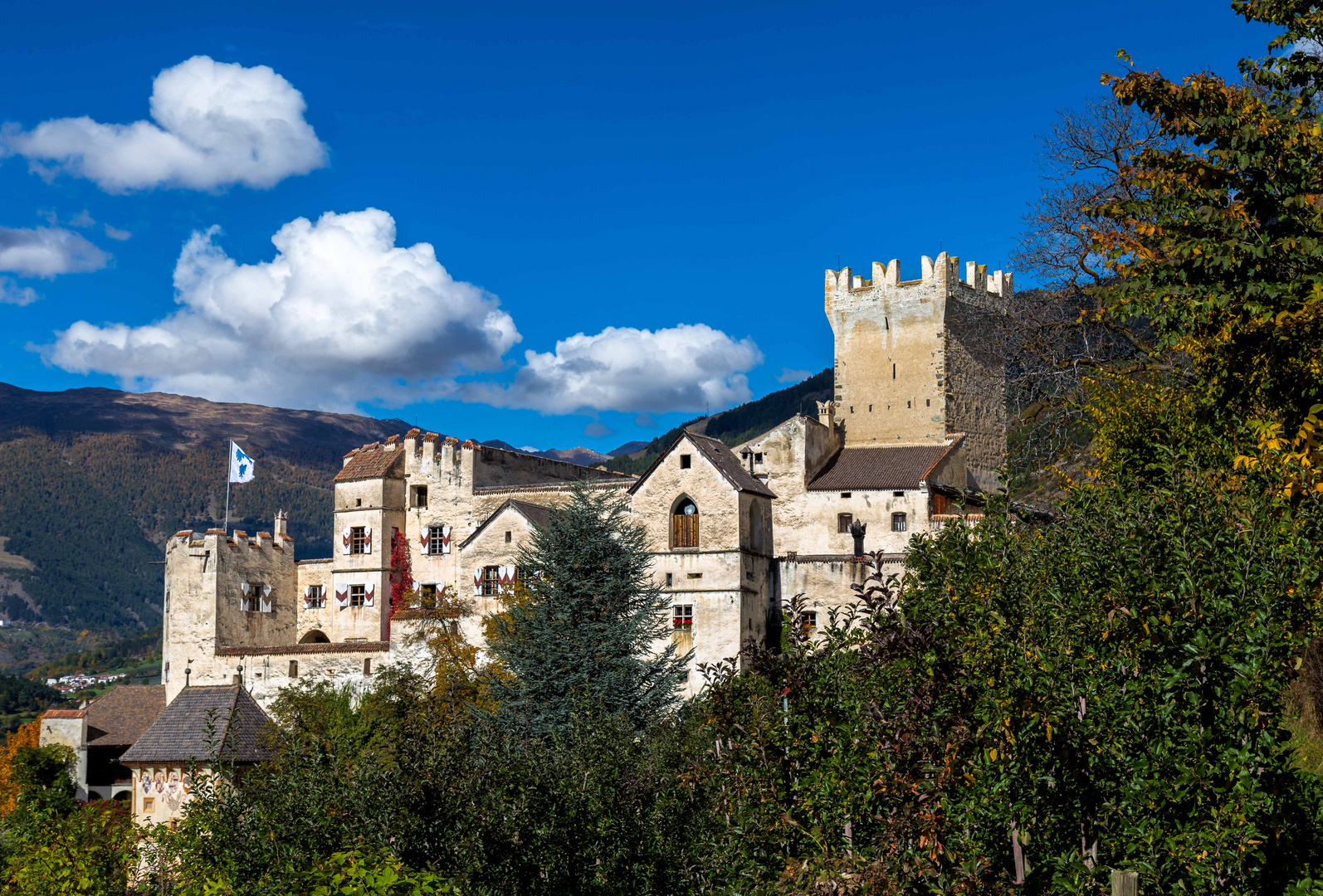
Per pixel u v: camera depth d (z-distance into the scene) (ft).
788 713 69.62
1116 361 142.10
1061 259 153.07
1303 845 58.90
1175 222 80.69
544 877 76.02
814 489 245.04
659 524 216.33
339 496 273.13
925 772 56.70
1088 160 154.10
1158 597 57.31
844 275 274.16
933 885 54.13
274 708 209.97
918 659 59.82
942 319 262.06
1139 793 53.57
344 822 79.61
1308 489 63.87
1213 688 55.21
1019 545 70.54
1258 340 76.54
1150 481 89.30
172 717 185.68
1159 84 86.02
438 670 200.03
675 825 80.59
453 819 77.25
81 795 264.72
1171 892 51.65
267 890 73.00
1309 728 88.17
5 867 121.90
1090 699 57.26
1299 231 76.84
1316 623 58.03
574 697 150.30
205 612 255.50
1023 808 55.72
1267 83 85.71
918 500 234.79
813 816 65.67
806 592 223.92
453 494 262.88
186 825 100.22
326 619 271.90
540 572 178.29
